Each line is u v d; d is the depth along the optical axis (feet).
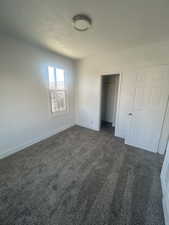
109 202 4.56
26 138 8.91
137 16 4.99
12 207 4.31
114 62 9.89
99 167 6.70
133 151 8.51
